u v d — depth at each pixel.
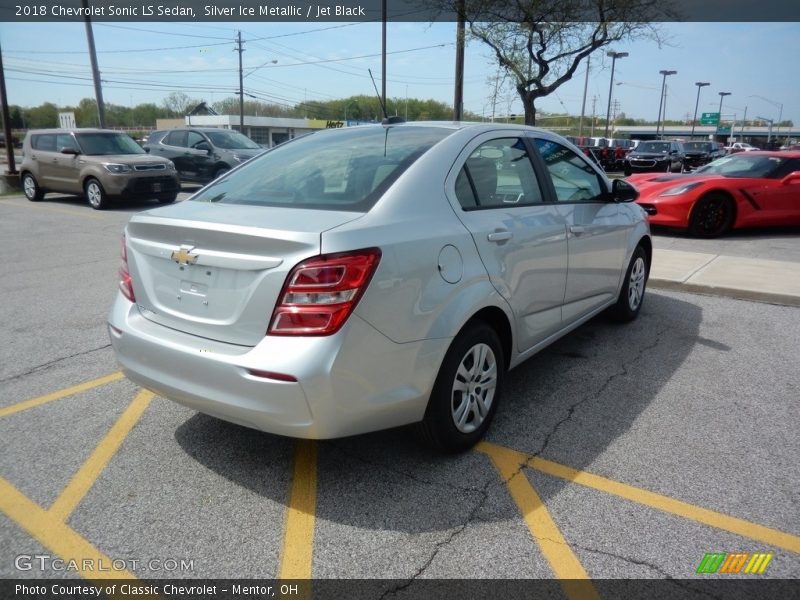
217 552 2.43
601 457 3.12
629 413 3.62
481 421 3.21
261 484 2.90
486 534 2.53
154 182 13.74
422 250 2.71
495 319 3.35
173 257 2.72
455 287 2.86
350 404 2.49
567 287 3.98
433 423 2.93
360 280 2.43
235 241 2.52
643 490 2.83
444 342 2.80
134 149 14.62
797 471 2.98
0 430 3.42
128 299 3.03
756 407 3.68
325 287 2.38
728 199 9.54
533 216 3.56
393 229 2.64
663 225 9.91
